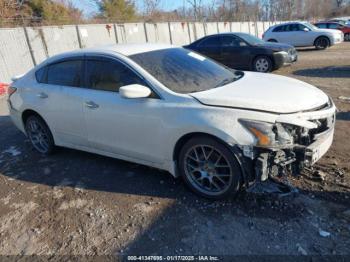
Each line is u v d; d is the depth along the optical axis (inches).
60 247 121.4
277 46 451.2
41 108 188.9
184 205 136.8
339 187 138.9
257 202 132.8
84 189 157.5
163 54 165.3
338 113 238.8
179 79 148.9
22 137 240.1
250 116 121.5
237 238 115.8
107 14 1365.7
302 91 142.8
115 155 166.1
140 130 147.8
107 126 159.6
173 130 136.2
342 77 385.7
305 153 122.0
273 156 122.5
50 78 187.0
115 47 167.9
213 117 126.4
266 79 160.1
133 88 137.9
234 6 1742.1
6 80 498.3
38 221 137.7
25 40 524.7
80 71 171.0
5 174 182.5
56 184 165.5
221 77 161.6
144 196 146.0
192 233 120.4
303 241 111.6
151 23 818.2
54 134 190.7
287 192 136.3
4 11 857.5
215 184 135.9
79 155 197.6
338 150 174.1
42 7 1075.3
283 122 120.0
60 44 584.7
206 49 484.1
